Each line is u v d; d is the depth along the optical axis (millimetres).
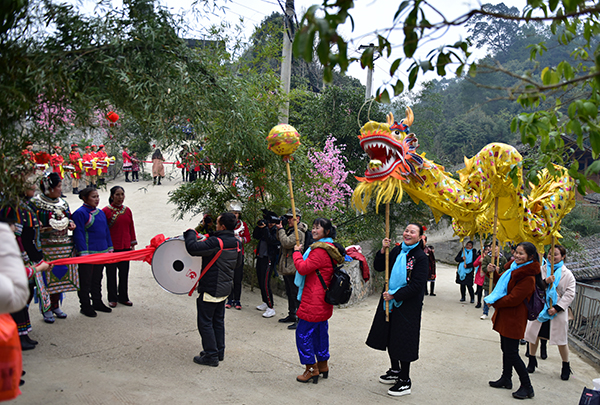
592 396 3938
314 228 4797
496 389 4934
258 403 4113
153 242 5078
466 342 6848
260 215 8055
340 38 2000
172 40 4215
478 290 9828
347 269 8781
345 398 4406
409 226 4664
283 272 6598
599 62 2014
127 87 3914
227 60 6973
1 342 2262
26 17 3250
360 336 6566
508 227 5816
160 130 4371
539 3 2391
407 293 4434
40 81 3242
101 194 16391
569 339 7539
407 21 2078
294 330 6504
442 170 5328
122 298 6695
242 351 5504
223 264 4930
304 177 8469
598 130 2443
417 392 4691
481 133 26656
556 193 5867
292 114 14172
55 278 5543
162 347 5316
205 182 7875
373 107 13617
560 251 5641
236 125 5508
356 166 13703
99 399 3861
